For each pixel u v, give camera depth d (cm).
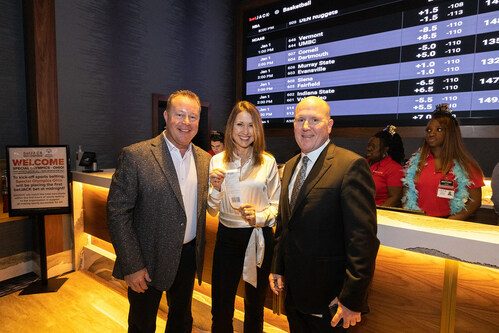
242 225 167
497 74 278
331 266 121
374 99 343
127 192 151
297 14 390
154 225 155
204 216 172
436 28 303
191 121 157
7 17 314
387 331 163
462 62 293
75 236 339
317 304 123
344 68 360
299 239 125
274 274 145
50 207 291
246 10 439
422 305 152
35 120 316
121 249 146
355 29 349
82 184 341
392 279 161
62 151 293
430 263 150
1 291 295
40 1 306
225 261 171
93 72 355
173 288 173
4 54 314
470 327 141
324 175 123
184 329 179
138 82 398
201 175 171
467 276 140
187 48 448
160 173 155
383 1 329
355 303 109
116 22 371
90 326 240
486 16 279
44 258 299
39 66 310
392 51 329
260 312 170
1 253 320
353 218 112
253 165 171
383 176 236
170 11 425
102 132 368
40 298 281
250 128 168
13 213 281
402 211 177
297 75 396
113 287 302
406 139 412
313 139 130
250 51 438
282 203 140
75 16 335
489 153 364
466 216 185
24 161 282
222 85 501
